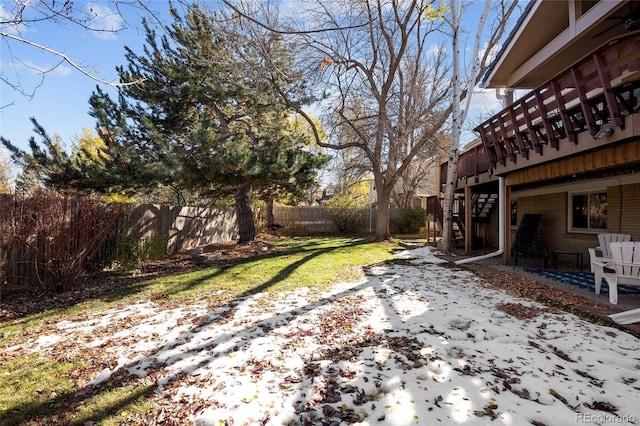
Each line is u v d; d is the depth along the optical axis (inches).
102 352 131.9
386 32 481.7
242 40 313.3
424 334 145.4
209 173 354.3
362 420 87.6
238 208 497.7
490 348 130.4
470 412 89.7
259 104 446.3
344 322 162.1
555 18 281.0
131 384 108.2
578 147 196.2
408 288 229.6
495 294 213.3
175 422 89.4
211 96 419.2
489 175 345.7
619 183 277.4
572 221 339.6
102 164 361.1
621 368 114.4
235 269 297.3
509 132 300.7
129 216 330.3
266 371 114.9
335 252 416.2
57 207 231.3
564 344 134.2
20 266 230.8
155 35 409.1
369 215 770.8
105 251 288.5
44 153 330.0
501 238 342.0
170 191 676.7
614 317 161.6
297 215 807.1
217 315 175.5
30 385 108.3
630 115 157.6
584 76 178.9
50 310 189.0
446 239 429.4
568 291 219.8
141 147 394.0
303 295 213.6
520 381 105.3
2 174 668.1
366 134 527.8
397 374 110.7
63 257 233.8
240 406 94.8
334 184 842.8
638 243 178.1
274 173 379.2
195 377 111.8
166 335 148.6
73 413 93.5
